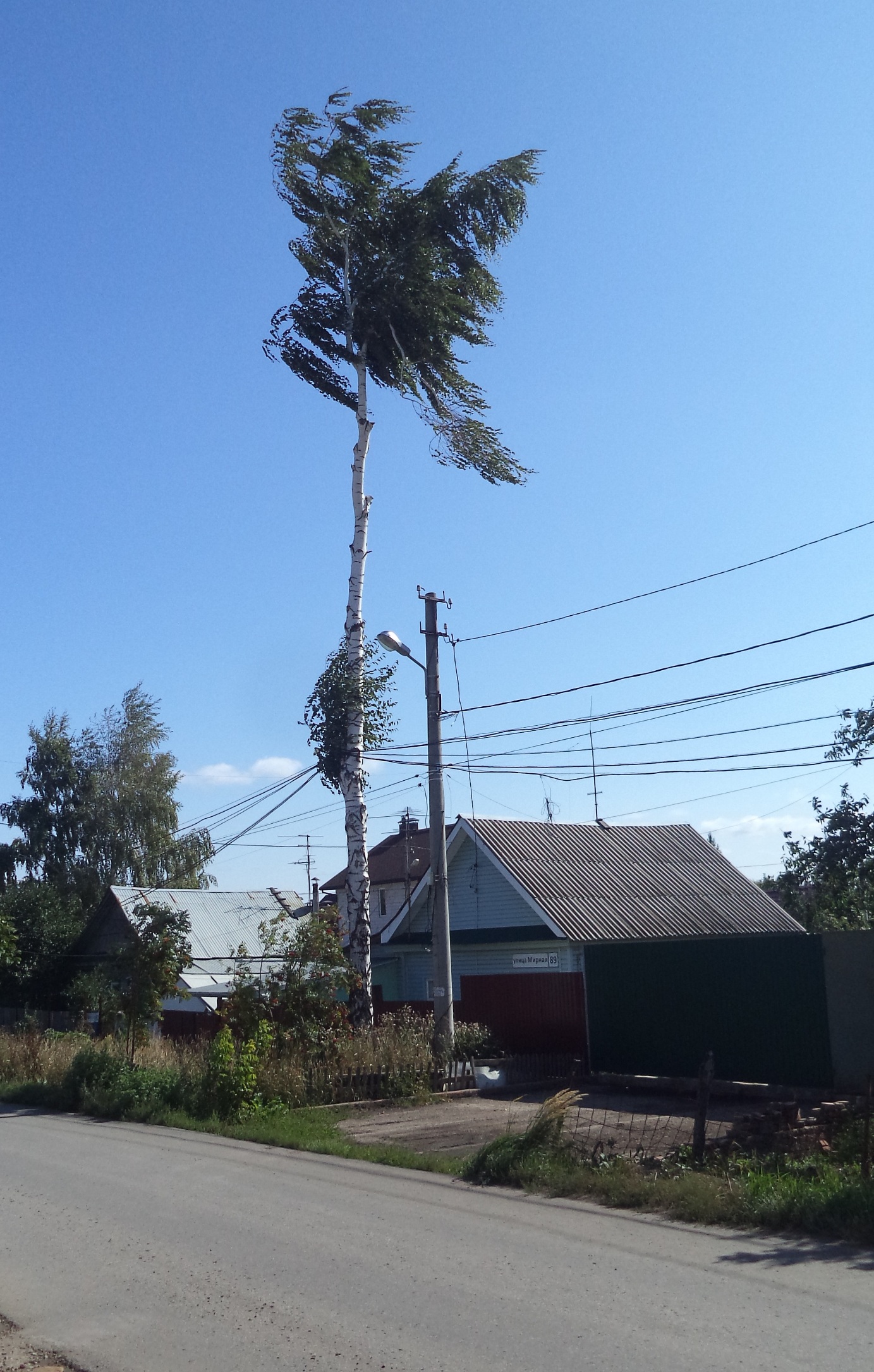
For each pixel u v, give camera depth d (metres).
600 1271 7.44
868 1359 5.68
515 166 22.92
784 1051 17.73
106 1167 12.20
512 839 26.66
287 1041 17.67
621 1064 20.09
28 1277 7.84
